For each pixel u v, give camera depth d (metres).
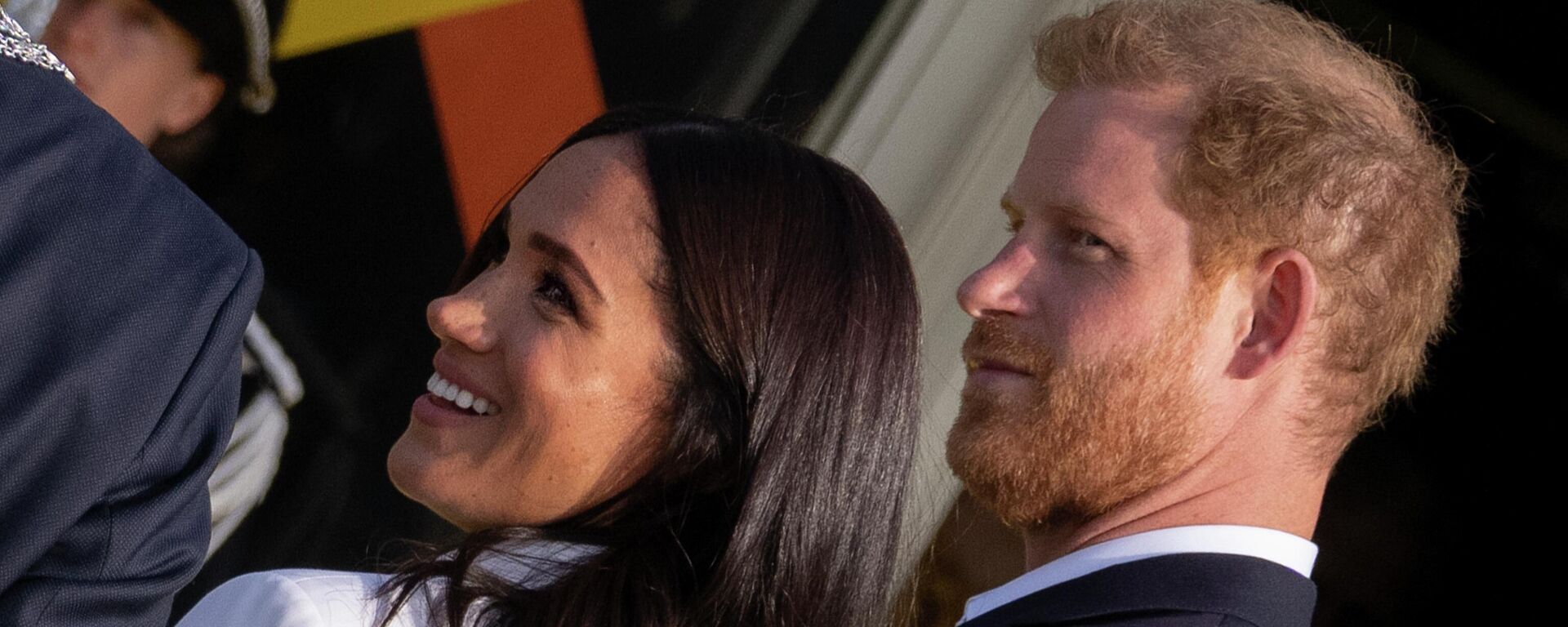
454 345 2.96
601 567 2.80
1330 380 3.12
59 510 2.02
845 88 6.00
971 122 6.11
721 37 5.98
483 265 3.26
